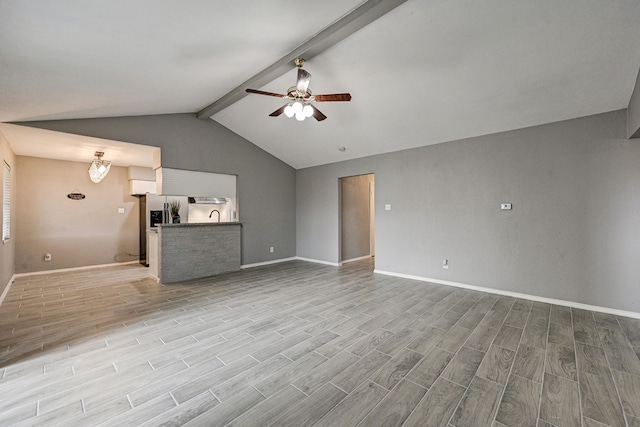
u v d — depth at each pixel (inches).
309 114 123.8
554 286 142.6
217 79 140.6
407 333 109.0
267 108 185.2
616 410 66.8
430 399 70.9
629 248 124.0
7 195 167.9
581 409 67.3
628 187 124.2
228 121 214.1
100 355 92.2
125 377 80.1
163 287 175.8
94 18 71.4
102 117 160.1
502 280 159.0
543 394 72.7
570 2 84.7
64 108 129.9
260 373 82.3
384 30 105.7
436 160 185.3
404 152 201.2
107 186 243.3
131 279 195.8
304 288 173.3
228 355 92.6
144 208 249.9
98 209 238.5
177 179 196.9
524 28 96.0
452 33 102.6
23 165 205.3
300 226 277.9
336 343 100.9
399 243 204.7
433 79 129.6
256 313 130.6
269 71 134.4
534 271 148.6
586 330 110.6
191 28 87.1
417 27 102.1
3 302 145.6
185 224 195.8
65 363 87.4
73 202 226.8
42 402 69.3
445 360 89.3
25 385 76.1
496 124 153.3
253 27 95.6
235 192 232.7
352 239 275.1
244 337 105.8
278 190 264.4
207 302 146.4
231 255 221.9
